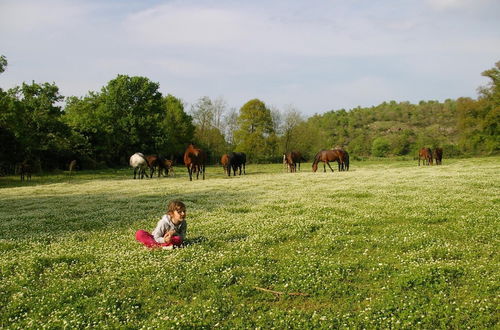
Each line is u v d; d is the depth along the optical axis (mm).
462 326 5852
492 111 79938
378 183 24844
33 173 59750
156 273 8344
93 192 28719
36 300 7281
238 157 46750
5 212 19250
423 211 14109
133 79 89125
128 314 6605
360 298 7031
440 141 117688
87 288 7652
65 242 11695
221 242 10945
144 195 24547
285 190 24062
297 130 96625
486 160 58250
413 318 6062
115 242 11445
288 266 8586
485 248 9453
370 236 10953
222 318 6414
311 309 6699
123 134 84500
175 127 99125
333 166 63375
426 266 7949
